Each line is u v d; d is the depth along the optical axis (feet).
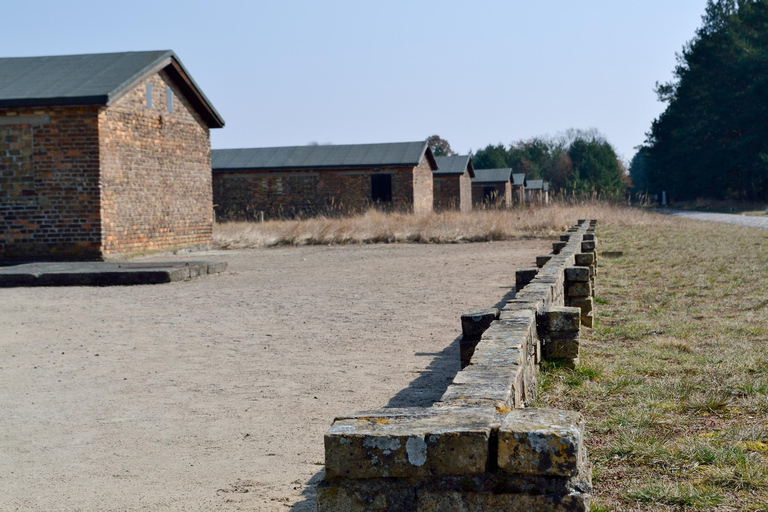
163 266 45.06
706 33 192.13
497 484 7.65
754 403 14.99
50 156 52.65
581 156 304.30
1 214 53.42
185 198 66.08
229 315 30.09
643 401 15.24
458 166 148.87
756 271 38.75
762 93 164.55
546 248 62.75
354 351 22.34
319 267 51.13
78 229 52.75
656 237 67.87
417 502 7.76
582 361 19.03
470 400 9.39
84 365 21.25
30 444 14.38
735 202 184.34
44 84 54.39
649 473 11.51
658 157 214.90
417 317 28.37
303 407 16.38
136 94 57.67
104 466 13.05
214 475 12.44
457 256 57.31
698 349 20.48
